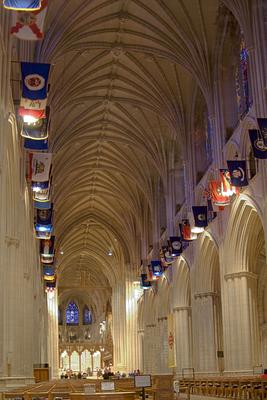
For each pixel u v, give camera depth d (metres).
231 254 29.70
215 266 35.47
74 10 31.02
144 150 45.31
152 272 45.34
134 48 35.28
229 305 29.47
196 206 33.44
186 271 41.28
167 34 33.12
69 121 42.91
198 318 35.69
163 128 43.44
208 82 32.62
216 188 28.56
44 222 32.38
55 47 31.50
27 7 13.30
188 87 37.78
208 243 34.53
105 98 41.03
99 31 33.56
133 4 31.83
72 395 11.91
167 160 44.34
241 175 26.23
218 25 31.67
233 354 28.88
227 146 30.33
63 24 31.34
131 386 22.48
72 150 48.31
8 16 20.00
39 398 15.80
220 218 31.11
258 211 25.67
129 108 42.69
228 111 31.53
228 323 29.42
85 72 37.44
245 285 29.12
